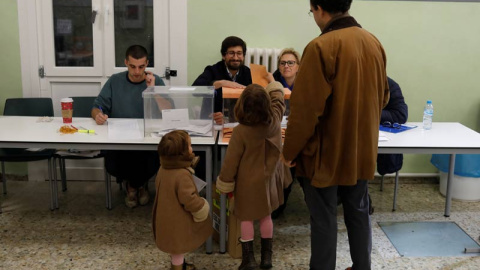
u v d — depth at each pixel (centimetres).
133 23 363
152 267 254
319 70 187
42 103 355
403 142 270
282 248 277
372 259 264
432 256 269
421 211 333
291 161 208
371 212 328
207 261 260
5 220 309
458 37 373
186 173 218
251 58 366
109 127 288
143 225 305
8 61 362
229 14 363
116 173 321
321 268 217
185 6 360
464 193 348
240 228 260
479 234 297
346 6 192
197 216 221
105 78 370
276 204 245
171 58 368
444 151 264
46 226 301
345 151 198
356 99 191
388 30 369
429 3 366
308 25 367
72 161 382
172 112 268
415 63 376
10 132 275
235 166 229
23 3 352
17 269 250
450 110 387
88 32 363
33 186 371
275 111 235
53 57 363
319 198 209
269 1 362
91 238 286
